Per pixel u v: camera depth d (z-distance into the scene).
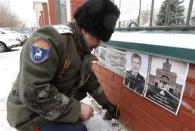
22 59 1.16
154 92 1.38
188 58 1.05
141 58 1.46
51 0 7.45
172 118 1.26
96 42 1.23
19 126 1.28
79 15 1.18
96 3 1.11
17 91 1.28
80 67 1.28
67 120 1.24
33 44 1.12
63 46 1.15
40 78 1.10
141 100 1.54
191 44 1.06
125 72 1.70
